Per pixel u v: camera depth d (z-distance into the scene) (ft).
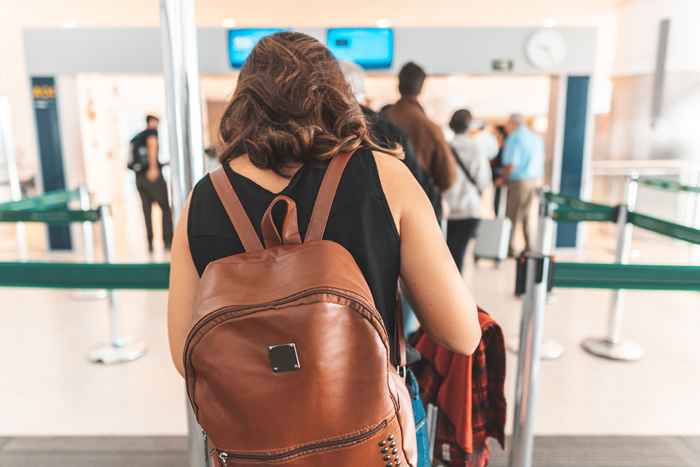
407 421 2.53
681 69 22.22
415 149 7.25
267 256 2.41
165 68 4.15
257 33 19.12
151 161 20.59
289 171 2.61
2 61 28.17
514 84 35.37
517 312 13.24
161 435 7.64
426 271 2.59
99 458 7.04
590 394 9.18
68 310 13.75
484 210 33.04
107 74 20.13
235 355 2.21
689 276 4.95
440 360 4.59
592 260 19.66
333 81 2.71
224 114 2.83
